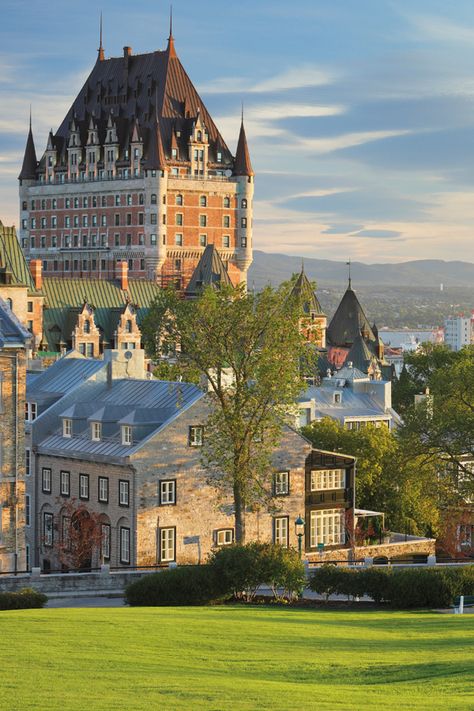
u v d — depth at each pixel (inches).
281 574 3366.1
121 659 2137.1
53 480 4923.7
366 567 3759.8
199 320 4424.2
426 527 5664.4
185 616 2819.9
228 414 4357.8
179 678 1974.7
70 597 3636.8
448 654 2265.0
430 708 1738.4
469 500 5615.2
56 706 1742.1
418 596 3331.7
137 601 3329.2
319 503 5032.0
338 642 2437.3
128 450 4571.9
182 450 4601.4
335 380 7755.9
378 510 5487.2
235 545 3469.5
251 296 4461.1
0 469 4286.4
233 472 4365.2
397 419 7342.5
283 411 4473.4
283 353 4431.6
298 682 1990.7
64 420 4931.1
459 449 5147.6
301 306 4532.5
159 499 4559.5
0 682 1911.9
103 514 4672.7
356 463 5457.7
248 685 1918.1
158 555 4559.5
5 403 4291.3
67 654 2167.8
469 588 3390.7
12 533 4313.5
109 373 5196.9
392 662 2172.7
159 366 4584.2
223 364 4520.2
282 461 4864.7
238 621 2736.2
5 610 3105.3
